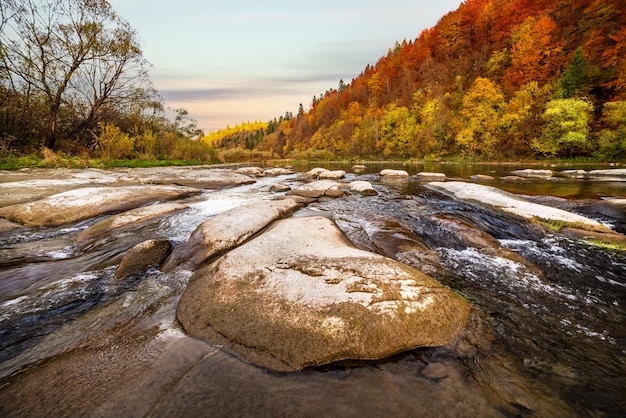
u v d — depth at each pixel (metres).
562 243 5.45
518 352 2.50
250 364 2.28
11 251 5.11
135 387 2.04
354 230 6.02
